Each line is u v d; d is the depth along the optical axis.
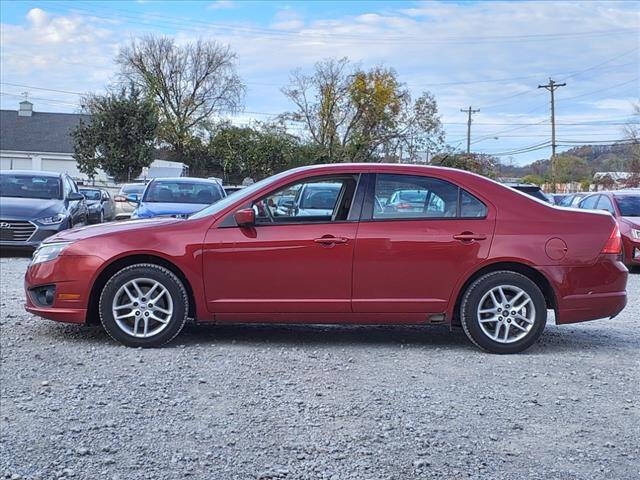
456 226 6.52
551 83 51.34
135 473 3.95
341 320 6.58
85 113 57.56
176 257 6.41
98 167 47.44
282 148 55.75
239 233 6.47
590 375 5.94
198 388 5.39
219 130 60.09
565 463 4.17
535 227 6.55
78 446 4.30
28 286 6.70
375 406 5.06
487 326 6.59
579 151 60.34
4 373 5.69
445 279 6.50
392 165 6.70
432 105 58.72
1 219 13.35
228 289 6.47
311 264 6.44
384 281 6.48
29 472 3.94
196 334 7.17
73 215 14.65
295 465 4.08
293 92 58.00
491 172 56.78
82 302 6.51
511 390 5.48
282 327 7.61
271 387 5.44
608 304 6.61
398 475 3.97
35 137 55.34
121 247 6.45
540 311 6.53
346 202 6.60
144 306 6.50
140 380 5.56
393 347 6.79
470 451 4.31
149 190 15.51
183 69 62.03
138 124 47.19
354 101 58.09
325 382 5.59
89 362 6.04
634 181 48.31
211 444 4.36
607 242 6.61
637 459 4.24
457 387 5.54
